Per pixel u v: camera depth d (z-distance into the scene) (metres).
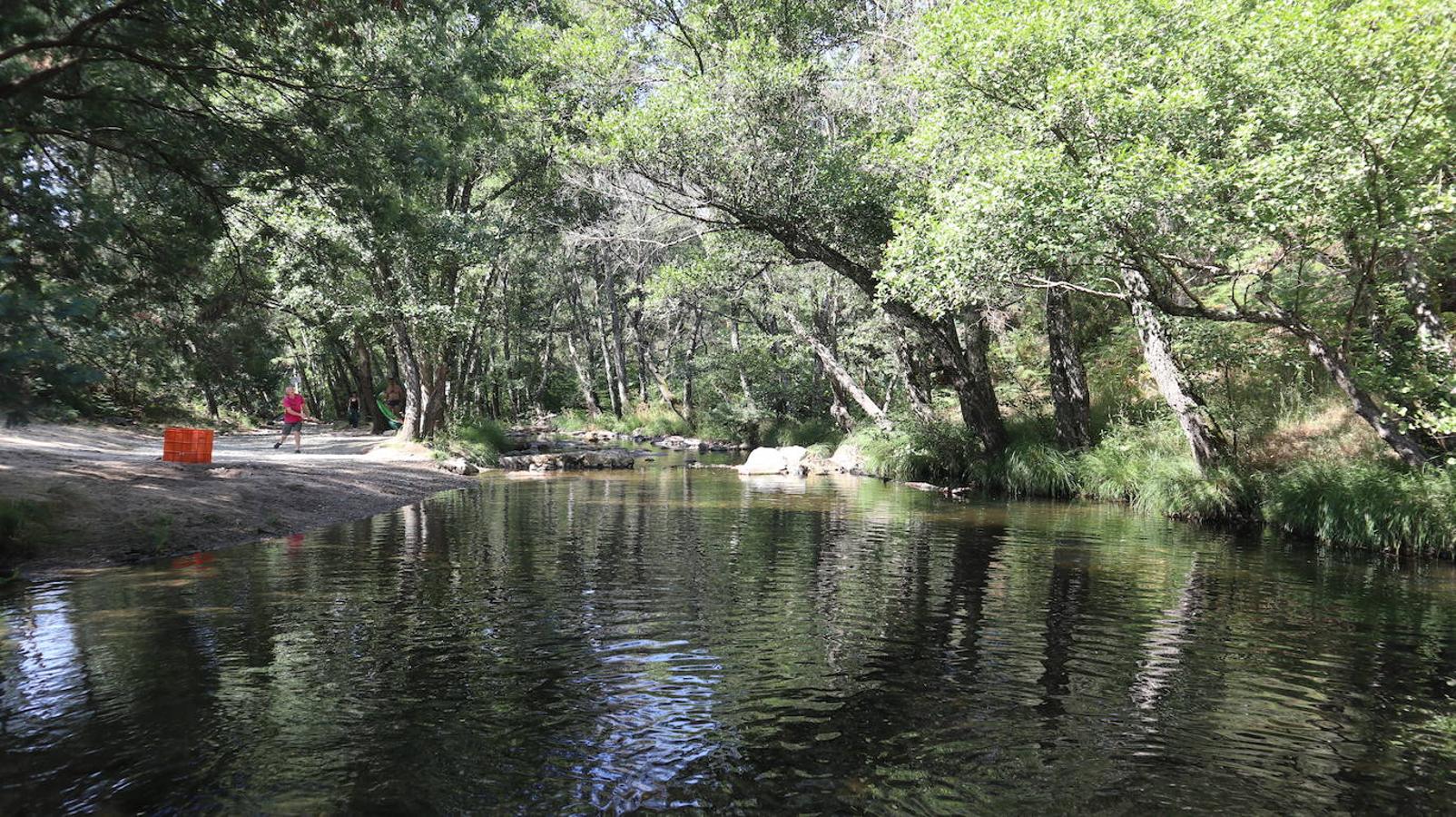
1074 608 7.56
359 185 11.41
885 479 22.03
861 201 18.23
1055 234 10.64
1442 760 4.37
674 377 46.81
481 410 49.47
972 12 12.09
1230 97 10.13
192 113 10.02
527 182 26.78
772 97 18.34
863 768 4.15
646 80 22.94
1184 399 14.41
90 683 5.11
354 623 6.62
